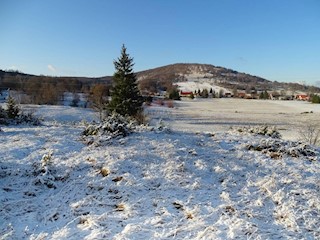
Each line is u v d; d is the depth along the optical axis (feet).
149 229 18.47
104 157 29.73
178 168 27.50
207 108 261.24
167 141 36.06
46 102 218.18
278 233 18.53
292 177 27.99
